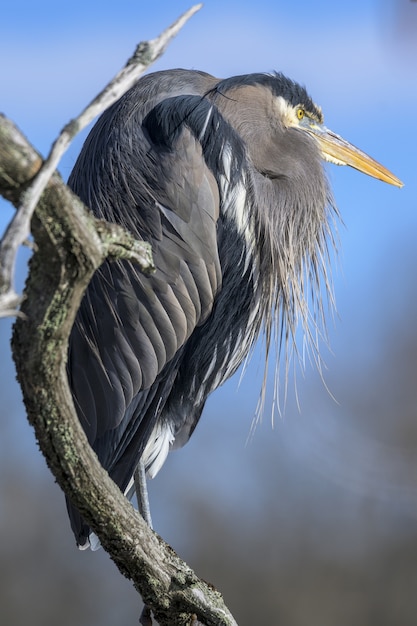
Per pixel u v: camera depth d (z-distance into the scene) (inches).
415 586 725.9
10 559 727.1
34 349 156.9
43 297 153.2
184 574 207.5
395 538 733.3
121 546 198.1
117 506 190.4
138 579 205.0
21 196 135.8
